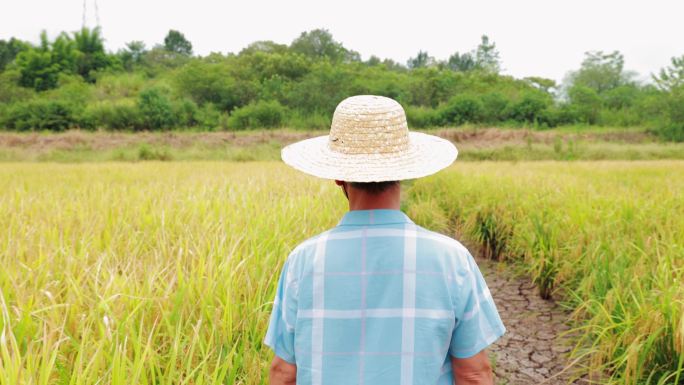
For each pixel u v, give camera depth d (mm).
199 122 47875
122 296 2973
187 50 139875
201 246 4125
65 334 2686
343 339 1383
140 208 6141
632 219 6492
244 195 7523
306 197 7754
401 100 55750
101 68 76000
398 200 1509
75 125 45375
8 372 1934
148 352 2453
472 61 138500
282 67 73500
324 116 51500
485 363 1426
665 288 3887
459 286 1383
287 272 1489
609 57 89750
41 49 73312
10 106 48781
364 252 1401
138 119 45125
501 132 43062
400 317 1363
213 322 2920
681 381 3562
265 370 2832
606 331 3959
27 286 3350
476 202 9805
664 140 42875
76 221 5695
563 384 4227
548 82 99938
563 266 5605
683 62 44188
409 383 1346
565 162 23250
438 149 1594
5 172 16062
